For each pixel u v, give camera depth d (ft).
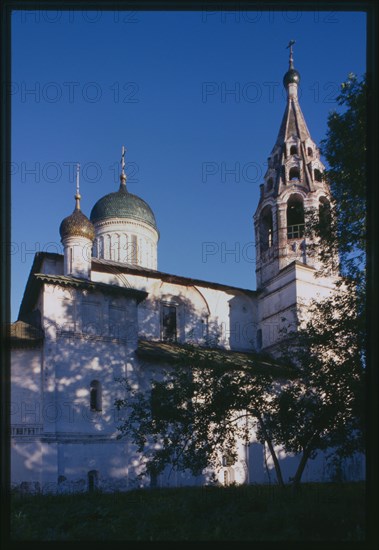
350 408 57.41
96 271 109.70
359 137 60.59
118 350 94.07
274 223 127.44
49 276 88.84
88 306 93.30
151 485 89.40
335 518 36.60
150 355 96.17
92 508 47.85
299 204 129.49
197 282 120.47
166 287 118.73
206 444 63.05
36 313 97.35
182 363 67.21
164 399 63.31
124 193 144.77
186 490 66.90
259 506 44.78
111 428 89.25
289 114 137.08
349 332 60.49
